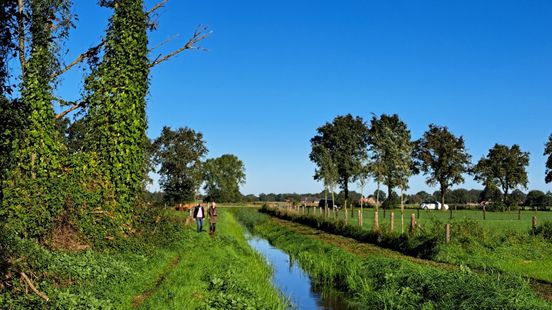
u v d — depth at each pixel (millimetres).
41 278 10648
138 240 18266
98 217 17062
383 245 26750
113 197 18250
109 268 13031
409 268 16578
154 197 23422
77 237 15445
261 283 16531
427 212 66875
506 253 21438
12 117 10438
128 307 10859
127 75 19469
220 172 135875
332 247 25688
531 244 22891
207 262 17703
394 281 15625
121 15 19781
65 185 15375
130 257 16203
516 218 52719
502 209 74875
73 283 11406
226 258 19578
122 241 17109
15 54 10695
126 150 19078
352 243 28422
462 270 15484
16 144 15234
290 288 18609
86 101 19594
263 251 31047
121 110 19188
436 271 15414
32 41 16484
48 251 12867
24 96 16234
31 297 9305
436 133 87312
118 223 17812
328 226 37625
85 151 19109
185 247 22156
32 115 16078
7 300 9062
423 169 88125
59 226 14820
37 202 14102
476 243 22141
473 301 11984
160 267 16500
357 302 15719
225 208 92875
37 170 15953
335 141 90750
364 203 97188
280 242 35031
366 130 90812
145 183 22094
